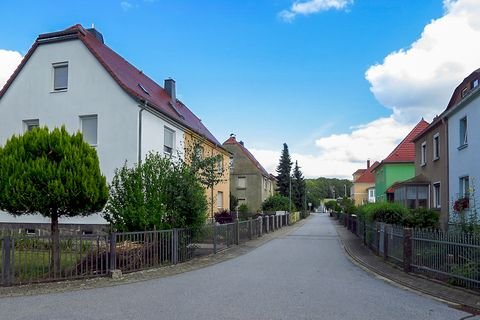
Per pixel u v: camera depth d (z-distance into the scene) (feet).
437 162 80.23
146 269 37.99
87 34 72.49
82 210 34.60
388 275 35.73
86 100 66.03
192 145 57.06
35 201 32.17
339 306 24.71
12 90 69.51
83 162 34.24
